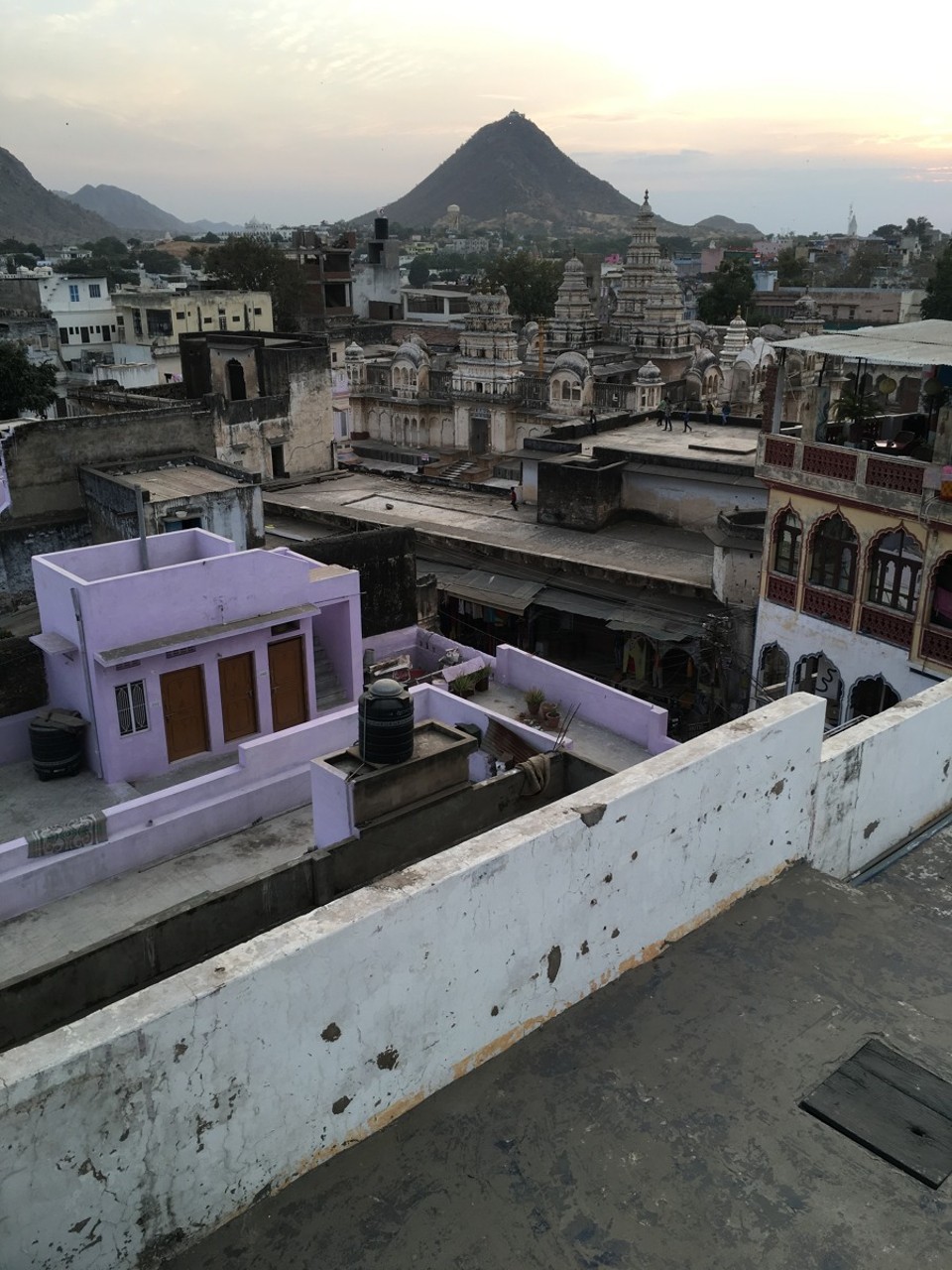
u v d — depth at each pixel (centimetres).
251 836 1571
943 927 677
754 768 663
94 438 3005
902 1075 545
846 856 770
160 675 1678
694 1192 477
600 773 1243
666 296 5991
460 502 3738
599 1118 516
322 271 8838
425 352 5925
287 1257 444
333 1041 475
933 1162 493
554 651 3066
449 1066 534
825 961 634
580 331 6362
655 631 2633
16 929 1367
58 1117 392
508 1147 499
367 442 6044
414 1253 446
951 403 1970
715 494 3183
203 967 438
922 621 2042
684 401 5038
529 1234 455
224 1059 436
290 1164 475
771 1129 511
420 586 2650
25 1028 898
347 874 1083
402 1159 491
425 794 1134
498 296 5325
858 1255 449
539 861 545
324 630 1988
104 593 1586
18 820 1567
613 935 604
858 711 2238
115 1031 402
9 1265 395
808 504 2245
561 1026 577
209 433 3297
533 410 5312
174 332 7594
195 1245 449
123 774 1684
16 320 7112
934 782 837
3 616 2850
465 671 2114
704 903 661
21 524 2866
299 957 451
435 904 500
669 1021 581
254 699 1814
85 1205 411
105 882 1458
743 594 2595
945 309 8900
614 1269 440
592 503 3256
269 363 3938
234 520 2852
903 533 2050
